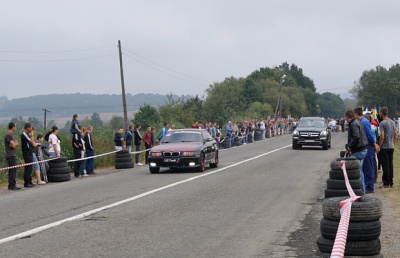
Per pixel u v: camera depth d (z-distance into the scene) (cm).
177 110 7838
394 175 2002
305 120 4072
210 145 2431
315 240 944
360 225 733
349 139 1466
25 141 1953
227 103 11838
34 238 972
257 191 1619
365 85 14050
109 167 2867
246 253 852
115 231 1027
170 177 2084
